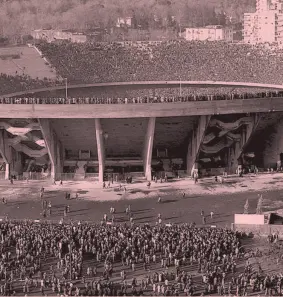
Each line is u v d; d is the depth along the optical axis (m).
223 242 109.62
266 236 119.25
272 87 198.00
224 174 159.00
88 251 109.00
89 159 160.38
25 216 131.75
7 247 109.81
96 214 132.75
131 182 153.50
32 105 148.75
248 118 157.75
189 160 159.75
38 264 104.00
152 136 152.25
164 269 104.56
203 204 138.38
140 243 108.50
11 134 156.38
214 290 97.25
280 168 163.25
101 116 148.75
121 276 101.75
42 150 156.62
